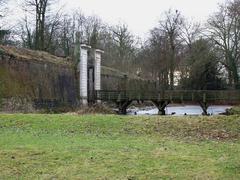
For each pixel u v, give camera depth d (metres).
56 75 40.56
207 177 9.60
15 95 33.59
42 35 52.06
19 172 10.17
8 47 38.00
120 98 44.53
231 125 17.84
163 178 9.59
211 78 68.56
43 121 19.62
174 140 15.32
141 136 16.44
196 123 18.55
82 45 43.97
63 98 41.06
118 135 16.64
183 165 10.77
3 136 15.65
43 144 13.74
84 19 93.12
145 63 81.06
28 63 36.34
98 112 37.25
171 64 75.69
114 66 83.38
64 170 10.31
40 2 51.69
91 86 46.03
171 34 76.38
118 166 10.68
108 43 85.00
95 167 10.59
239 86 64.88
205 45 68.44
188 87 69.50
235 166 10.57
